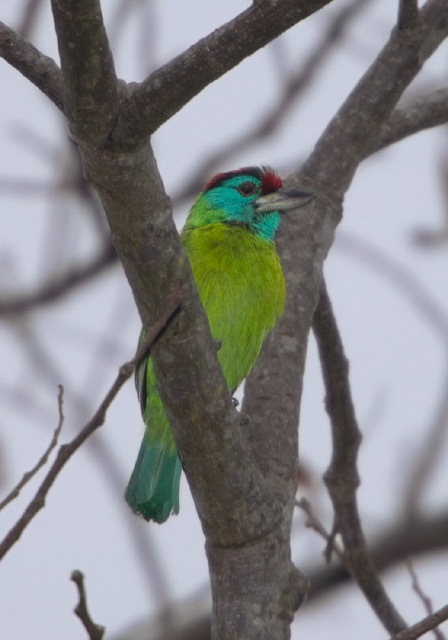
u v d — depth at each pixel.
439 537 11.61
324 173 9.46
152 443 9.30
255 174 9.85
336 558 11.63
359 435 9.12
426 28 9.15
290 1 5.25
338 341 8.98
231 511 6.41
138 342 9.72
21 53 6.23
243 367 9.61
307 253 9.05
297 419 7.79
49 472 4.82
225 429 6.29
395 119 9.95
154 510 9.23
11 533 4.77
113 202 5.79
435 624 5.75
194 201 10.75
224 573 6.50
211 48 5.36
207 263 9.49
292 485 7.12
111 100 5.42
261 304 9.27
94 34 5.17
